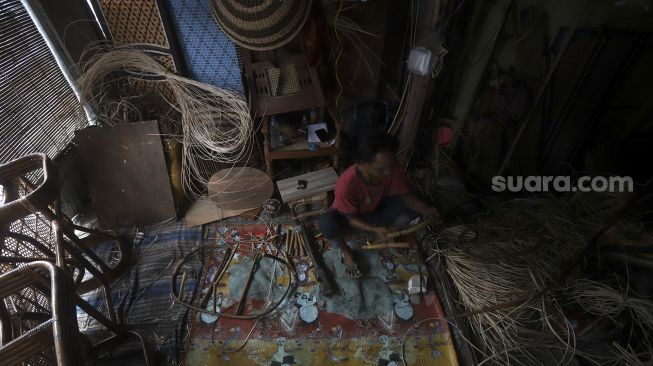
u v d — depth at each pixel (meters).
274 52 2.73
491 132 2.76
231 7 2.11
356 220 2.15
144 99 2.85
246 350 1.97
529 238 2.36
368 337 2.01
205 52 2.75
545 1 2.28
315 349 1.96
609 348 1.91
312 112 2.80
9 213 1.60
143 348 1.89
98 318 1.81
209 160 2.88
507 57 2.54
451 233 2.49
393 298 2.18
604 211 2.49
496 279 2.17
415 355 1.93
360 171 1.99
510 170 2.83
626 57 2.25
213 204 2.84
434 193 2.77
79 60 2.61
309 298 2.20
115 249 2.55
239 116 2.66
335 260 2.38
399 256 2.42
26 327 1.68
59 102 2.61
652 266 2.08
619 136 2.57
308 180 2.65
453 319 2.07
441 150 2.99
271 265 2.38
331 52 2.86
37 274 1.34
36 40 2.35
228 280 2.30
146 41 2.69
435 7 2.07
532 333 1.99
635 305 1.98
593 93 2.40
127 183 2.61
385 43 2.89
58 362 1.09
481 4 2.53
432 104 2.63
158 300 2.23
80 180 2.86
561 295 2.12
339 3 2.66
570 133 2.60
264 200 2.61
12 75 2.22
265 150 2.66
